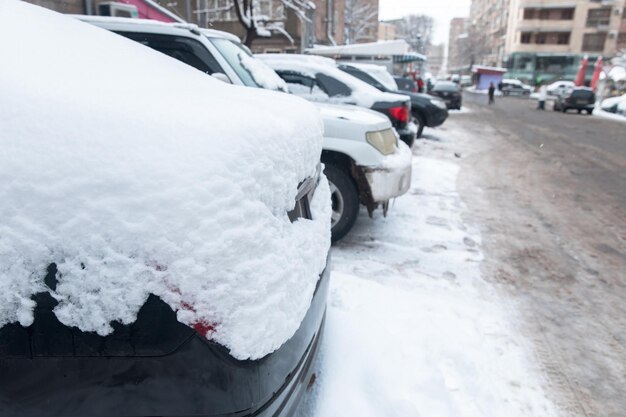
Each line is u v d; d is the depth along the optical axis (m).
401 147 4.55
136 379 1.29
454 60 103.19
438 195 6.25
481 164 8.84
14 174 1.26
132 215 1.27
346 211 4.05
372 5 47.47
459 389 2.38
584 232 5.05
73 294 1.26
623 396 2.48
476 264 4.02
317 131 2.11
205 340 1.28
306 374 1.75
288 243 1.58
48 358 1.28
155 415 1.30
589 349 2.88
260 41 20.78
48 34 1.80
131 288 1.26
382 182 3.94
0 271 1.24
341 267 3.77
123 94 1.53
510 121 18.66
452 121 17.69
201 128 1.41
